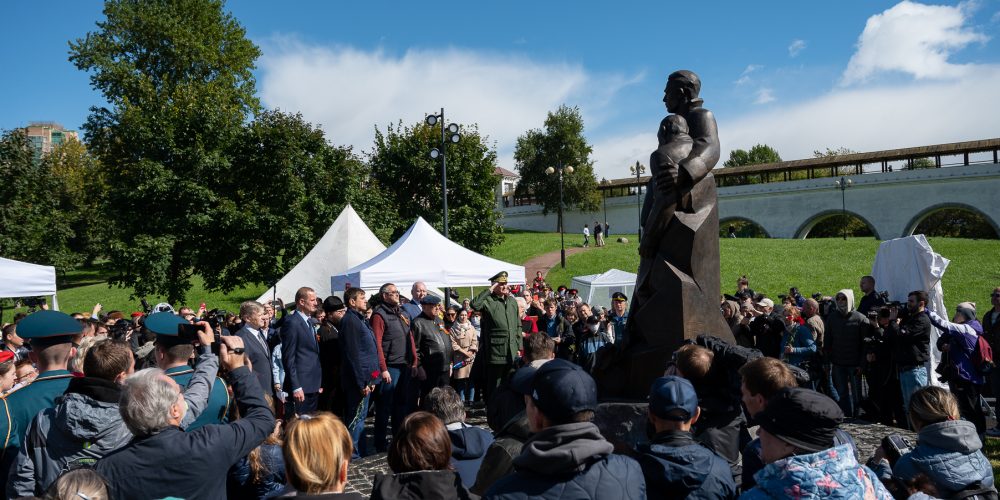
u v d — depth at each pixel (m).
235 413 3.83
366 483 5.96
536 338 5.03
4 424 3.51
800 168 58.44
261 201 25.62
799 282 29.73
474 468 3.46
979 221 58.94
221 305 32.97
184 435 2.74
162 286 23.28
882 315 8.20
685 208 5.20
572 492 2.19
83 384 3.15
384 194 32.53
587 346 9.79
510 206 76.56
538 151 64.38
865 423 8.12
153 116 24.92
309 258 13.70
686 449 2.66
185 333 3.65
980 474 2.98
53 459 3.11
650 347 5.20
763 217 59.47
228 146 25.28
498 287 8.98
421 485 2.51
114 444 3.16
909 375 7.64
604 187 67.31
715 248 5.26
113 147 32.84
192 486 2.67
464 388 10.68
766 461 2.32
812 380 9.06
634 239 48.38
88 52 33.22
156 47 34.62
